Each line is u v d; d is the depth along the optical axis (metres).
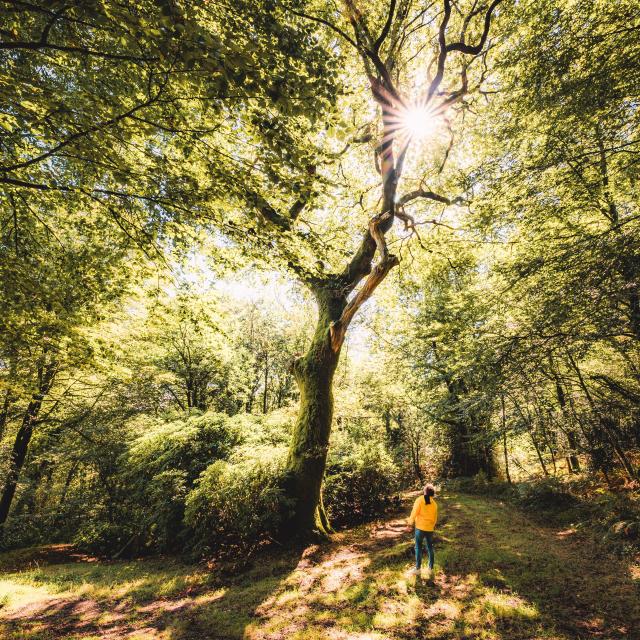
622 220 6.14
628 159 6.57
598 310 5.95
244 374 21.52
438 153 14.80
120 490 12.38
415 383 19.05
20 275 5.60
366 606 5.46
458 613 5.01
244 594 6.39
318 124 3.95
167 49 2.89
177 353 18.36
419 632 4.65
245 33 3.50
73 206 6.08
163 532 10.09
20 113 4.04
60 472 16.02
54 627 5.45
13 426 14.88
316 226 11.44
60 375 13.06
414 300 18.16
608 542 7.17
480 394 7.91
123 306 10.80
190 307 7.97
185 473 10.18
